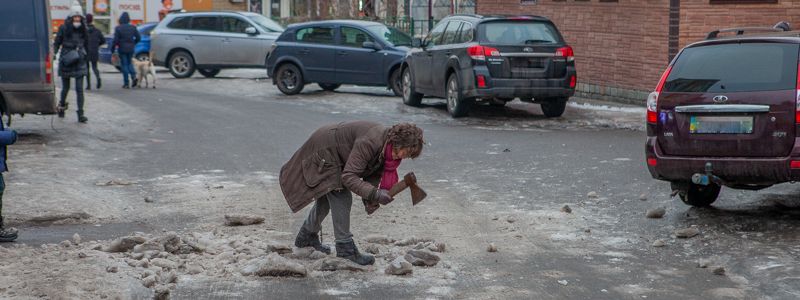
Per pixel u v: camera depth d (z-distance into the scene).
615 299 6.08
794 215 8.48
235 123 16.67
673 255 7.25
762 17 17.73
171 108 19.33
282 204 9.35
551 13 21.86
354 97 21.66
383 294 6.17
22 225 8.38
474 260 7.10
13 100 13.43
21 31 13.31
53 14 39.41
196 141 14.32
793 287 6.21
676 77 8.38
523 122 16.94
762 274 6.56
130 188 10.31
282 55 22.45
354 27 22.05
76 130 15.24
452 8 32.41
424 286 6.36
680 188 8.52
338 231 6.78
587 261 7.08
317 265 6.78
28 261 6.69
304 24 22.56
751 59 8.05
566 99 17.47
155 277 6.36
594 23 20.50
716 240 7.64
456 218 8.63
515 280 6.53
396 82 21.53
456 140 14.23
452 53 17.50
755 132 7.85
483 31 16.91
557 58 16.86
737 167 7.91
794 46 7.86
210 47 27.16
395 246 7.54
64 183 10.23
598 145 13.47
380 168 6.55
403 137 6.23
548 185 10.30
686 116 8.20
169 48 27.30
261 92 23.30
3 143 7.23
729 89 8.01
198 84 25.64
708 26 18.02
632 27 19.33
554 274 6.69
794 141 7.71
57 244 7.42
